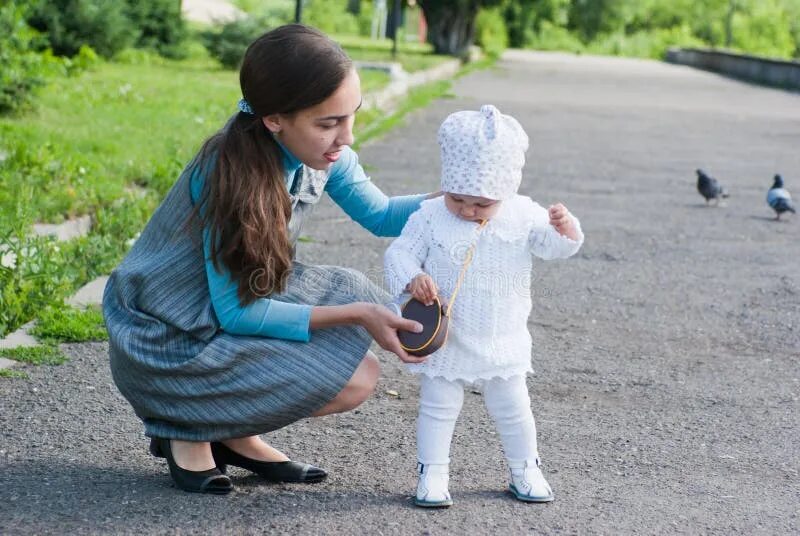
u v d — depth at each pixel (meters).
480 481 4.68
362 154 14.68
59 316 6.58
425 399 4.36
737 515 4.46
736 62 42.72
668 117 22.80
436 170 13.52
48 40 21.20
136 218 8.86
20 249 6.91
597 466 4.95
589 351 6.82
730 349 7.03
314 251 8.91
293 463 4.59
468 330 4.28
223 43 23.22
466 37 44.78
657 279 8.78
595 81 34.66
